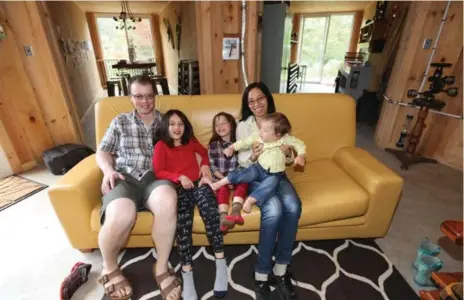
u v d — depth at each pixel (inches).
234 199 48.9
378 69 163.2
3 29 87.0
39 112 101.0
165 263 47.2
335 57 298.0
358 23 268.4
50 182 90.0
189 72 156.7
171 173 50.7
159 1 227.3
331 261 55.4
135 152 53.6
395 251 58.0
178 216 47.3
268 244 45.8
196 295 46.5
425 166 102.0
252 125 58.7
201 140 64.7
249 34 93.4
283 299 46.1
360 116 159.9
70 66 157.6
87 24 260.5
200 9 89.6
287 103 66.9
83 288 49.5
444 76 96.7
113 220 42.3
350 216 51.9
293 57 300.5
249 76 99.1
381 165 55.6
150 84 51.9
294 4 242.2
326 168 61.7
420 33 100.8
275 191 49.4
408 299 47.1
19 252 58.4
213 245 46.8
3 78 90.0
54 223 68.1
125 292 45.9
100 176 53.6
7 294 48.8
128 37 312.3
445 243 60.4
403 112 113.6
